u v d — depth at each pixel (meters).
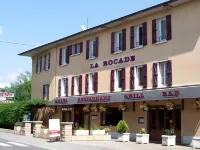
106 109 26.52
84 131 23.19
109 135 23.33
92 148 17.67
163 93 20.58
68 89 31.20
